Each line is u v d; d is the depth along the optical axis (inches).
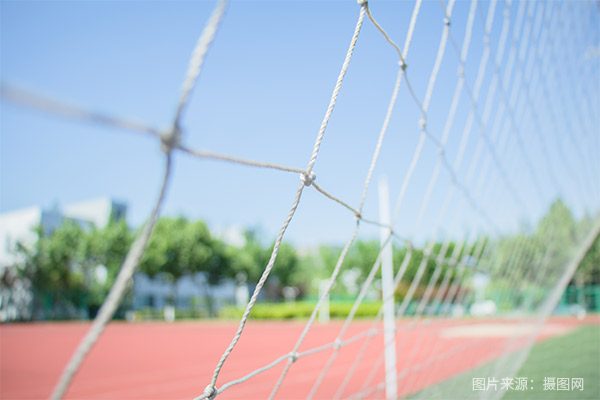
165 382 256.4
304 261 1813.5
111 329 864.3
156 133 17.8
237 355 398.0
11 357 396.8
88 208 1480.1
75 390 235.0
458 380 172.6
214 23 19.1
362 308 1193.4
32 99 12.0
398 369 206.4
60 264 1139.3
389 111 54.6
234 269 1464.1
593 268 841.5
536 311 173.0
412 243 79.8
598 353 273.1
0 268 1122.7
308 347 445.4
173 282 1347.2
